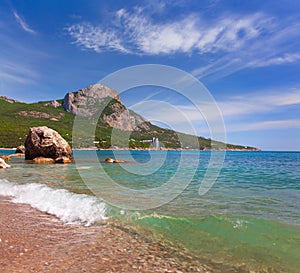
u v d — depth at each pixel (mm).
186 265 4117
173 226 6027
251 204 8227
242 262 4234
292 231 5629
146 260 4285
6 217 6805
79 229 5871
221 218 6562
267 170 20125
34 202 8570
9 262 4145
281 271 3953
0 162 20250
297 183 12883
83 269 3930
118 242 5078
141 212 7188
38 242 5047
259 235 5418
